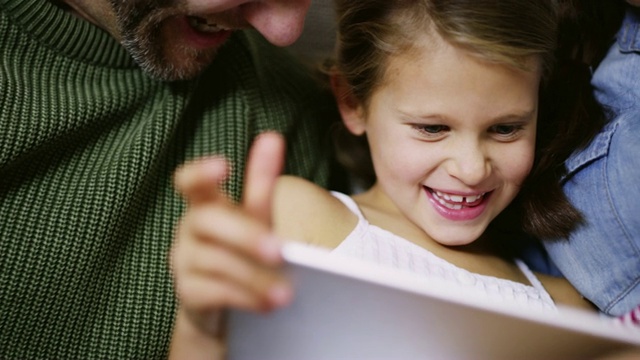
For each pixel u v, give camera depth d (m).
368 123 0.92
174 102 0.87
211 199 0.50
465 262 0.91
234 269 0.49
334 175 1.09
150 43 0.82
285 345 0.57
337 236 0.89
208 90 0.93
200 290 0.50
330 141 1.07
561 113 0.91
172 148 0.88
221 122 0.91
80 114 0.81
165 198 0.86
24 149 0.77
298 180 0.94
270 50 1.05
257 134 0.94
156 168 0.86
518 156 0.84
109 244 0.80
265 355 0.59
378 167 0.91
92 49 0.84
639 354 0.50
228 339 0.58
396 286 0.48
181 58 0.84
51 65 0.82
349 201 0.95
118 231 0.81
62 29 0.81
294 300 0.52
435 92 0.80
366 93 0.89
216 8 0.79
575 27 0.92
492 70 0.78
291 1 0.82
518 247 1.04
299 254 0.48
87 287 0.79
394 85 0.83
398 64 0.82
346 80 0.94
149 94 0.88
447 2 0.80
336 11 0.97
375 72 0.86
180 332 0.60
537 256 1.02
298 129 1.01
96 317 0.80
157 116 0.85
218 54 0.94
